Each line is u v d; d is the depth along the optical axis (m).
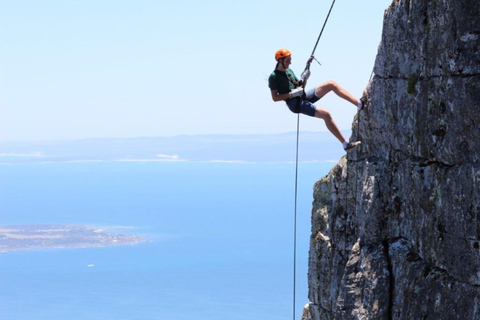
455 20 10.05
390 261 12.93
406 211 12.62
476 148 9.86
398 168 12.91
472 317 9.93
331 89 14.95
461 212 10.19
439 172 10.82
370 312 12.95
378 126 13.72
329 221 16.86
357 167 14.98
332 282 16.80
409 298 11.74
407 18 11.84
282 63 15.08
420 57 11.43
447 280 10.72
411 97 11.91
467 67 9.88
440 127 10.73
